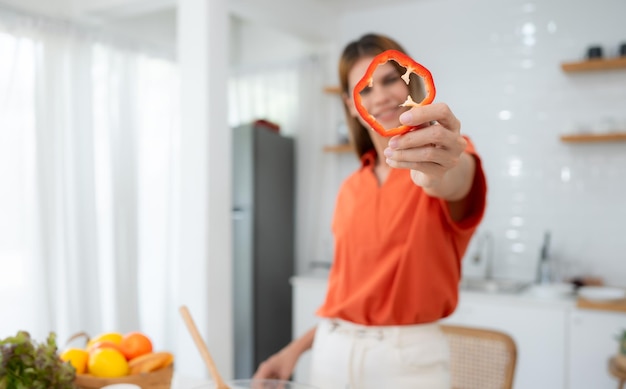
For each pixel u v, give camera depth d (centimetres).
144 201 377
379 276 125
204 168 281
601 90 326
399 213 124
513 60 349
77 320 327
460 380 166
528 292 307
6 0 293
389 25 389
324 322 141
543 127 341
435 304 125
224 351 293
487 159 357
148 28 388
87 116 331
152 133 382
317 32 379
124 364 108
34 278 305
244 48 456
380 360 125
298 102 414
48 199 309
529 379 284
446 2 369
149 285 380
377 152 138
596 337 269
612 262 324
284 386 102
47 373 93
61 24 317
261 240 385
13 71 295
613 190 324
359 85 69
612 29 324
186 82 287
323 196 412
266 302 390
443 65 370
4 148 294
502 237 352
